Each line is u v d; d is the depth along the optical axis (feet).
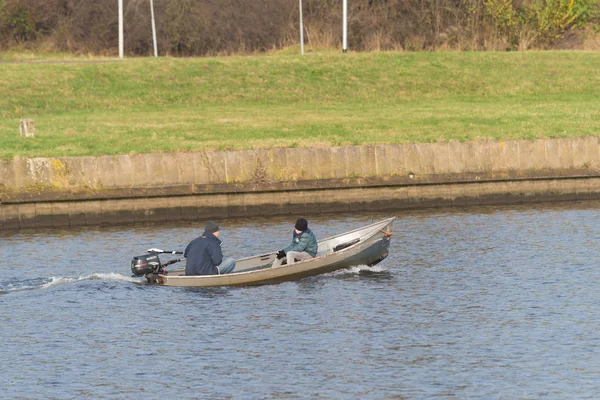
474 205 401.90
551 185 408.67
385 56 625.00
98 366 194.08
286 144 402.72
